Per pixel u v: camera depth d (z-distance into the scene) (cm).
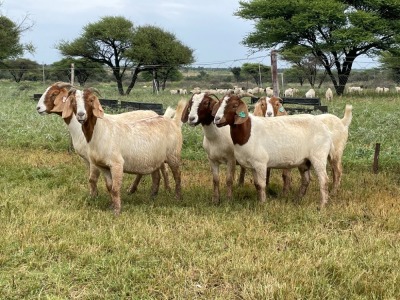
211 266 336
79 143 496
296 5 1967
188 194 513
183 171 614
